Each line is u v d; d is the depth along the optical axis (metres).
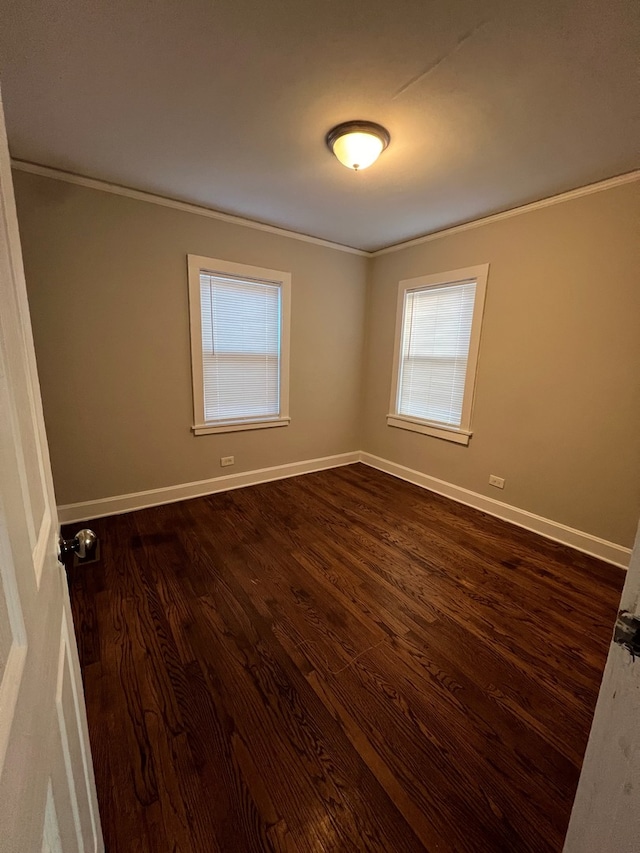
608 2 1.16
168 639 1.69
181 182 2.50
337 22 1.27
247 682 1.48
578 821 0.62
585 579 2.23
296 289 3.61
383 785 1.14
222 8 1.23
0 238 0.52
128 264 2.72
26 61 1.44
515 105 1.65
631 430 2.33
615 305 2.34
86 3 1.20
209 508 3.10
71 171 2.38
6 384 0.49
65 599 0.83
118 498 2.96
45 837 0.48
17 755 0.38
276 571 2.24
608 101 1.61
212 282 3.14
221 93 1.63
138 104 1.71
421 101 1.64
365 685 1.48
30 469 0.61
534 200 2.63
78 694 0.85
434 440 3.59
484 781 1.16
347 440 4.39
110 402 2.81
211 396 3.31
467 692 1.46
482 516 3.08
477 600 2.02
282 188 2.55
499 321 2.96
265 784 1.13
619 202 2.27
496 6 1.20
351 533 2.74
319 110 1.72
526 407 2.84
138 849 0.98
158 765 1.17
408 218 3.04
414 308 3.72
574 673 1.57
